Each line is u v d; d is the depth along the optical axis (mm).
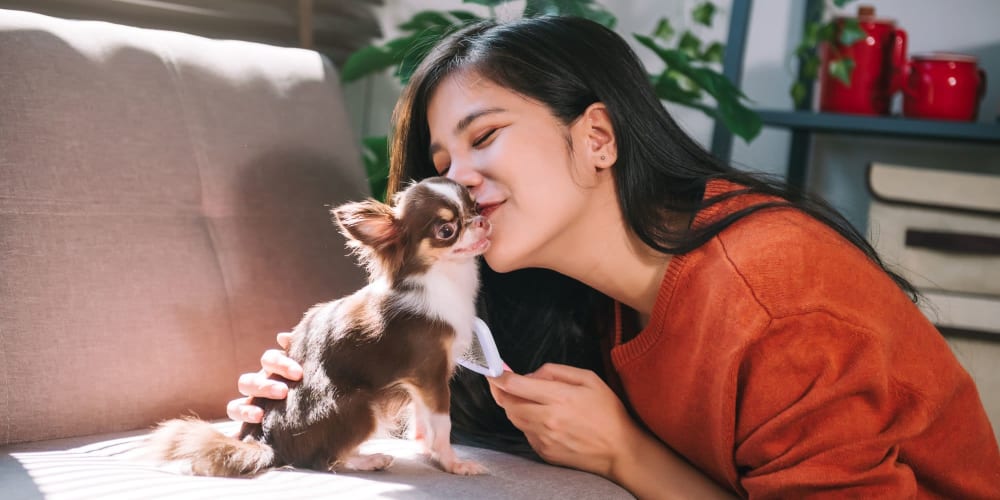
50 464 1269
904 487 1341
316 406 1337
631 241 1526
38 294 1444
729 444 1420
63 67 1576
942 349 1449
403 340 1347
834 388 1326
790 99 3471
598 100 1473
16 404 1392
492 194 1440
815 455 1344
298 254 1809
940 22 3305
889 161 3434
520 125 1431
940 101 2865
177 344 1584
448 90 1486
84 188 1538
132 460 1328
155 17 2842
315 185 1877
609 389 1536
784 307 1339
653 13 3506
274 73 1920
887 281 1445
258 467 1293
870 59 2938
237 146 1779
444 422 1375
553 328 1776
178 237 1645
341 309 1412
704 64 3186
